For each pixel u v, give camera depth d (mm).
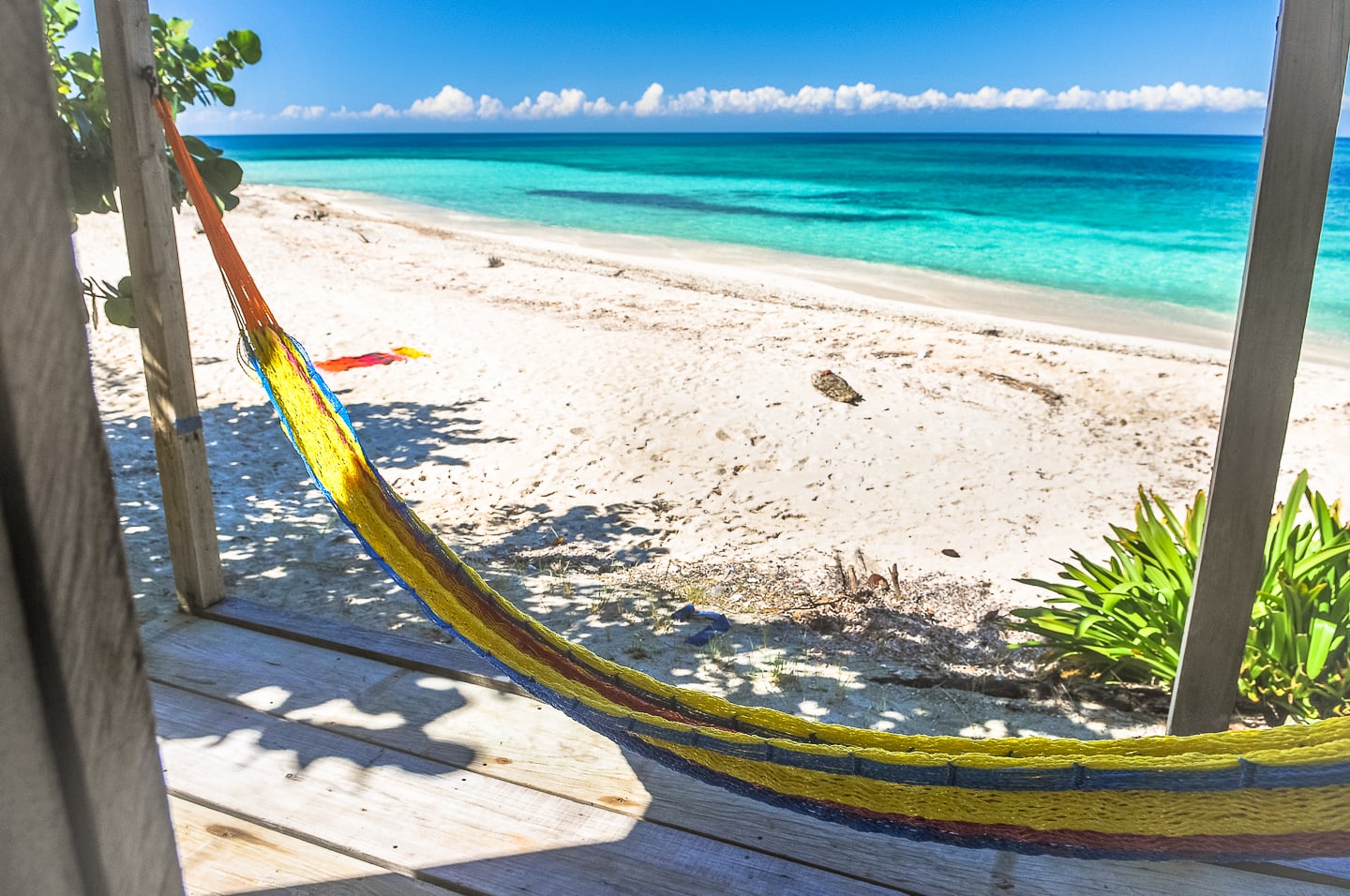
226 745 3074
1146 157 70250
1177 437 8031
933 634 4730
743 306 13016
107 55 3350
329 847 2623
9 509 576
